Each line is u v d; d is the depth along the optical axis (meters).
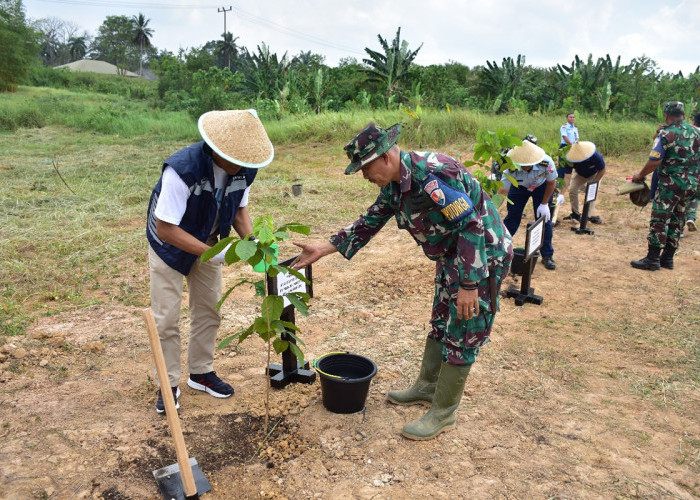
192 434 2.91
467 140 14.88
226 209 2.89
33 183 9.88
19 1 36.03
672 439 2.93
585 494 2.50
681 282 5.33
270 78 26.47
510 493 2.50
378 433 2.94
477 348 2.85
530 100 25.38
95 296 4.88
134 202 8.80
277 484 2.56
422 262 6.02
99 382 3.39
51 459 2.64
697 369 3.69
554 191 6.05
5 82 35.44
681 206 5.53
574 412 3.17
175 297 2.92
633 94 23.08
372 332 4.23
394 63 23.91
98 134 19.62
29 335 3.95
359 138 2.44
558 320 4.49
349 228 3.01
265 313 2.69
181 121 22.39
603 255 6.24
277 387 3.40
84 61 77.44
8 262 5.52
